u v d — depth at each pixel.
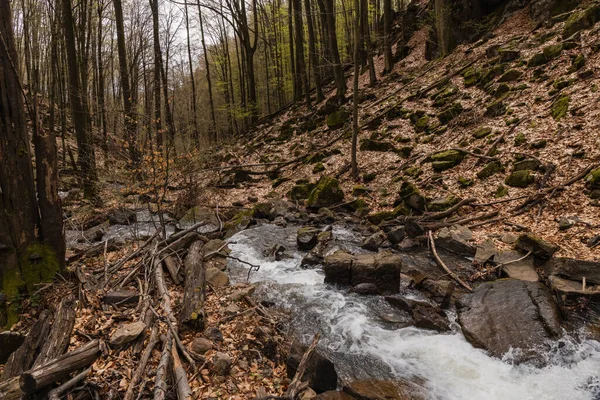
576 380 4.73
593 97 11.16
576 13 14.79
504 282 6.77
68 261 8.09
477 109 14.49
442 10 19.84
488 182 11.08
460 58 18.48
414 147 14.69
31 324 5.48
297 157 18.28
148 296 6.19
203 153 16.25
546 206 9.27
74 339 5.00
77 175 17.22
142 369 4.52
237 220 12.16
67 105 19.31
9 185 5.86
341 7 30.94
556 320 5.62
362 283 7.27
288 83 35.97
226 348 5.18
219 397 4.30
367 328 6.09
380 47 26.19
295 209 13.22
